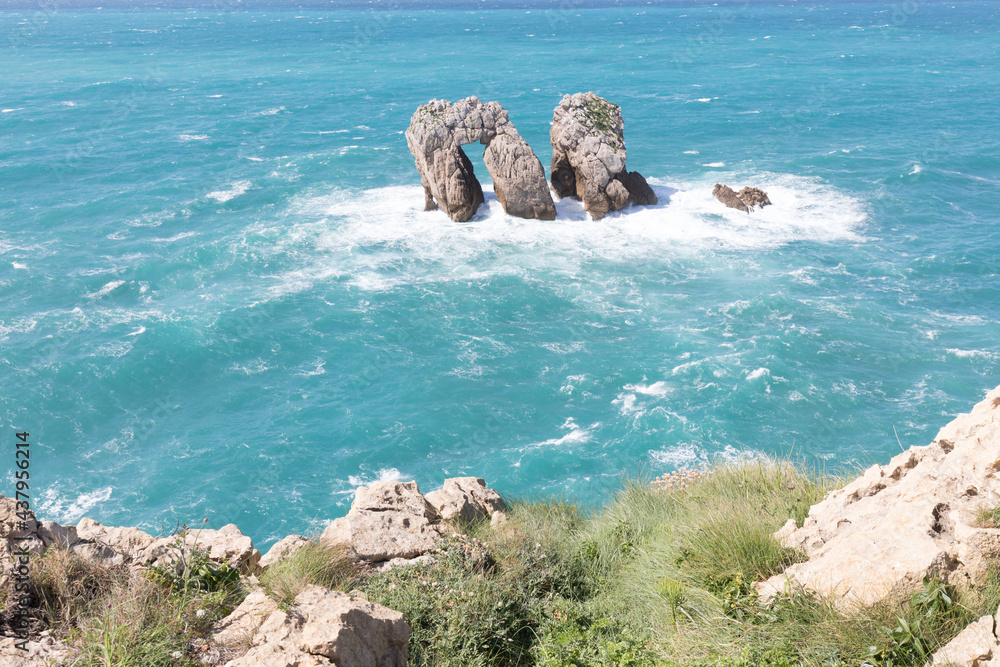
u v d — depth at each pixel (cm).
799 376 3828
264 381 4050
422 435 3516
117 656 634
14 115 11319
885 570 709
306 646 660
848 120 10156
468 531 1113
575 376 3956
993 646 594
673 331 4391
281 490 3183
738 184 7125
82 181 7800
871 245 5616
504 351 4247
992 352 4009
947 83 12950
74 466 3384
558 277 5116
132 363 4159
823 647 675
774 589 779
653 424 3497
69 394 3894
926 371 3888
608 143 5809
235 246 5709
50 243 5988
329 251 5650
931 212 6316
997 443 796
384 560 993
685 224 5925
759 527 910
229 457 3400
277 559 973
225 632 712
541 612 891
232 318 4622
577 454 3334
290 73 16438
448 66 17388
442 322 4594
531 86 14138
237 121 11075
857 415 3531
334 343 4403
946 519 748
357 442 3488
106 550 836
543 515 1222
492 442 3456
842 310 4566
